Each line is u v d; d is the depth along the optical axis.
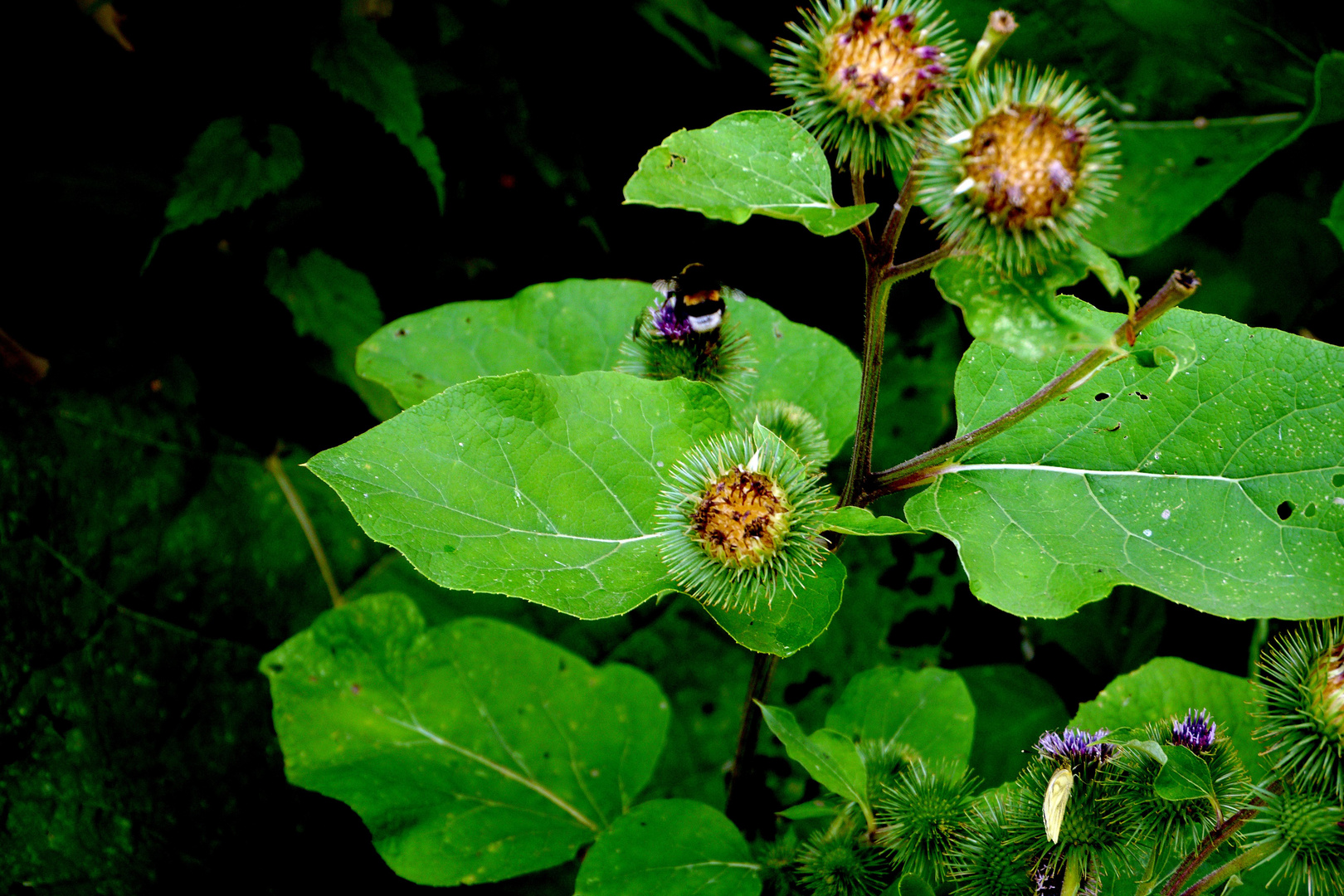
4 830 0.74
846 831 0.67
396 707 0.77
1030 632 0.88
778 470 0.60
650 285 0.75
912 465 0.62
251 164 0.78
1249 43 0.85
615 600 0.59
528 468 0.61
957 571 0.88
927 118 0.57
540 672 0.79
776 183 0.58
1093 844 0.61
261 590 0.83
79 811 0.76
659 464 0.62
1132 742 0.60
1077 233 0.56
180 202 0.76
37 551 0.77
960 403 0.62
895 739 0.71
